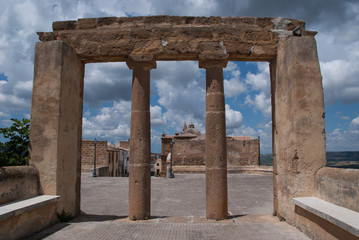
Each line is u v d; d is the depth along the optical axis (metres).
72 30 8.77
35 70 8.08
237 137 55.75
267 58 8.89
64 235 6.54
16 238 5.98
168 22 8.60
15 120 8.55
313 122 7.55
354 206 5.62
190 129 63.19
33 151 7.77
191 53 8.43
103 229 7.05
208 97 8.41
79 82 9.04
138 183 8.14
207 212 8.12
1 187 6.29
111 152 39.84
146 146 8.30
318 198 7.07
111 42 8.59
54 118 7.82
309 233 6.44
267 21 8.73
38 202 6.52
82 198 12.83
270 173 27.75
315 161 7.45
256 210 10.39
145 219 8.09
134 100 8.41
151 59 8.40
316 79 7.70
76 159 8.77
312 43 7.82
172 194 14.17
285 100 8.03
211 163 8.16
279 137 8.42
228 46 8.45
